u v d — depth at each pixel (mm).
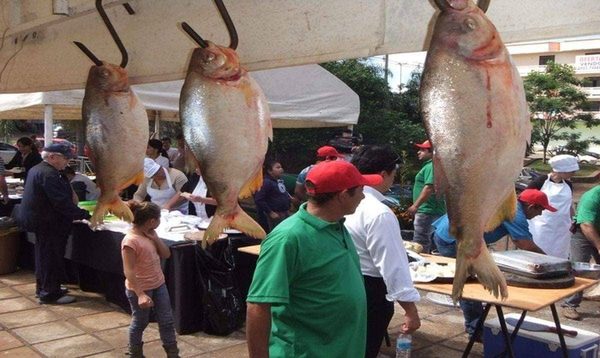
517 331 3715
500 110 1038
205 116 1375
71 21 2238
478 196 1055
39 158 9922
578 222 5332
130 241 4074
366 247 3074
